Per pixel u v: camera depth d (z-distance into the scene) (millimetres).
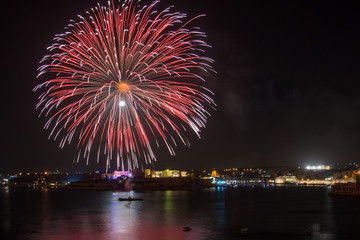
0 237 70750
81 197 198625
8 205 144375
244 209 119938
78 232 74938
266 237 67000
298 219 91812
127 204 143500
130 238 67750
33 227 82375
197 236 68562
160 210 117938
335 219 91500
